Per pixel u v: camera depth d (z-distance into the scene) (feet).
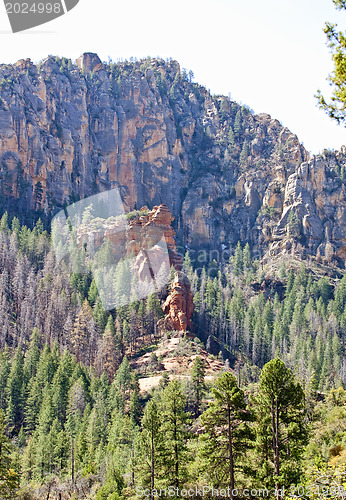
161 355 432.66
